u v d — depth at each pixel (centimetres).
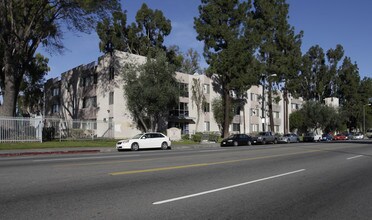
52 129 3425
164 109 4356
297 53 6125
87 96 5147
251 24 4991
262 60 5722
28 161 1602
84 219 614
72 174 1127
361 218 668
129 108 4350
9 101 3434
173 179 1064
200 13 4953
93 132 3834
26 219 609
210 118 5716
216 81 5872
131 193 843
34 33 3694
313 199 826
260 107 6744
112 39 6041
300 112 7575
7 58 3450
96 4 3375
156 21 6169
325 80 8131
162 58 4344
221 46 4953
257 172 1264
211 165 1453
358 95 9131
